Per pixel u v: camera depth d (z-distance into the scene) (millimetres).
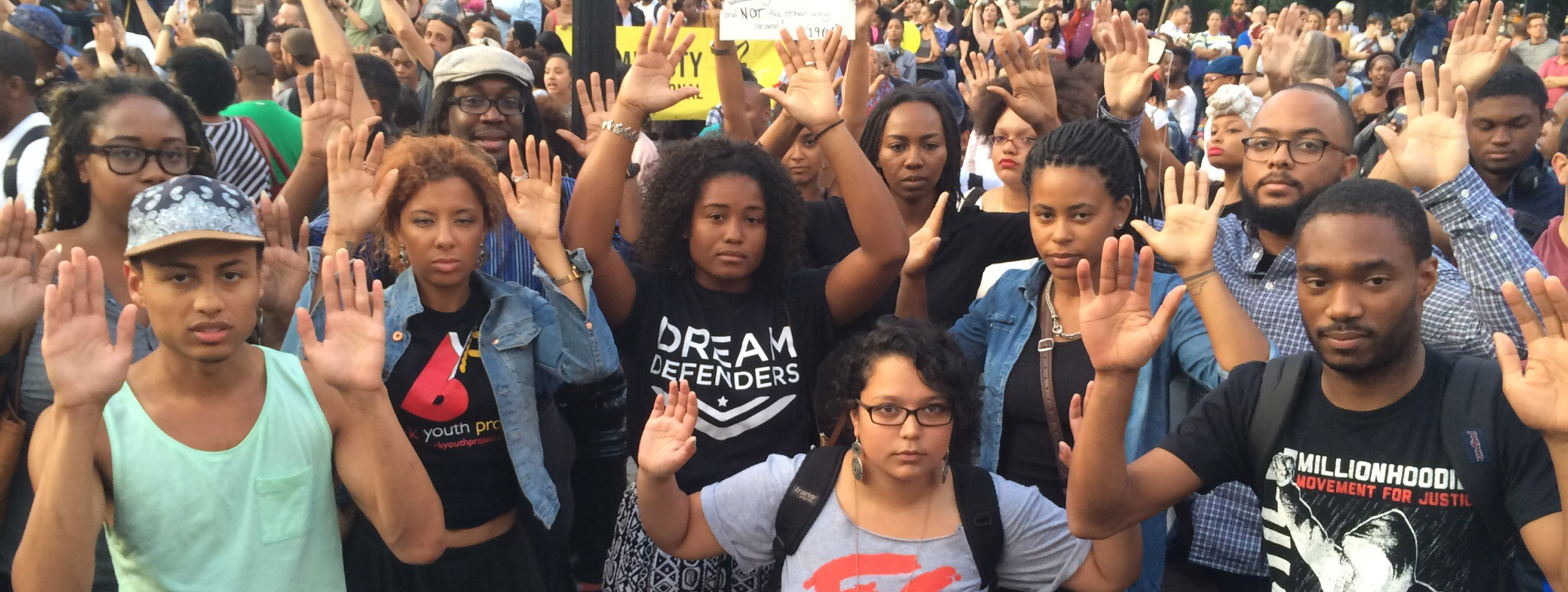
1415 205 2240
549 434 3527
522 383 3168
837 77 6242
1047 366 3123
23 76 4250
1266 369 2439
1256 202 3291
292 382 2623
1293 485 2355
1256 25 15414
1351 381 2283
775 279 3432
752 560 2855
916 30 11414
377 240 3371
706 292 3418
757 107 5703
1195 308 3025
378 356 2471
